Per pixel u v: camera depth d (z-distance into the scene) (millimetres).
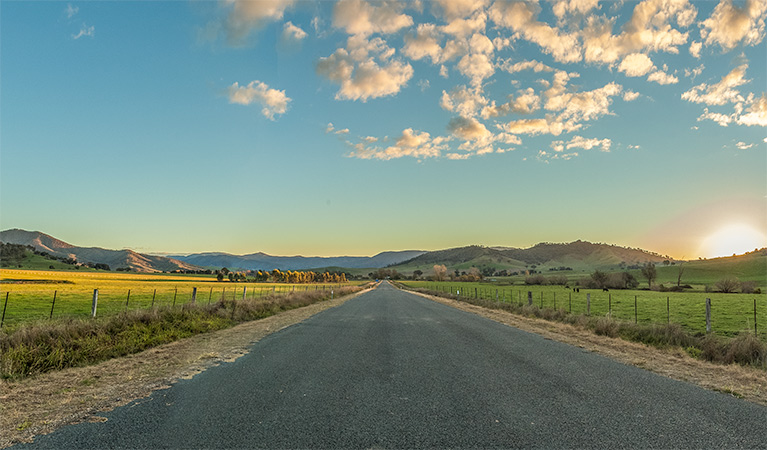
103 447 4391
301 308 27844
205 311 17344
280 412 5609
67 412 5547
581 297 56312
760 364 9711
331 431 4926
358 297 49562
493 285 111875
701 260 188250
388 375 7965
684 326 23016
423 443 4602
